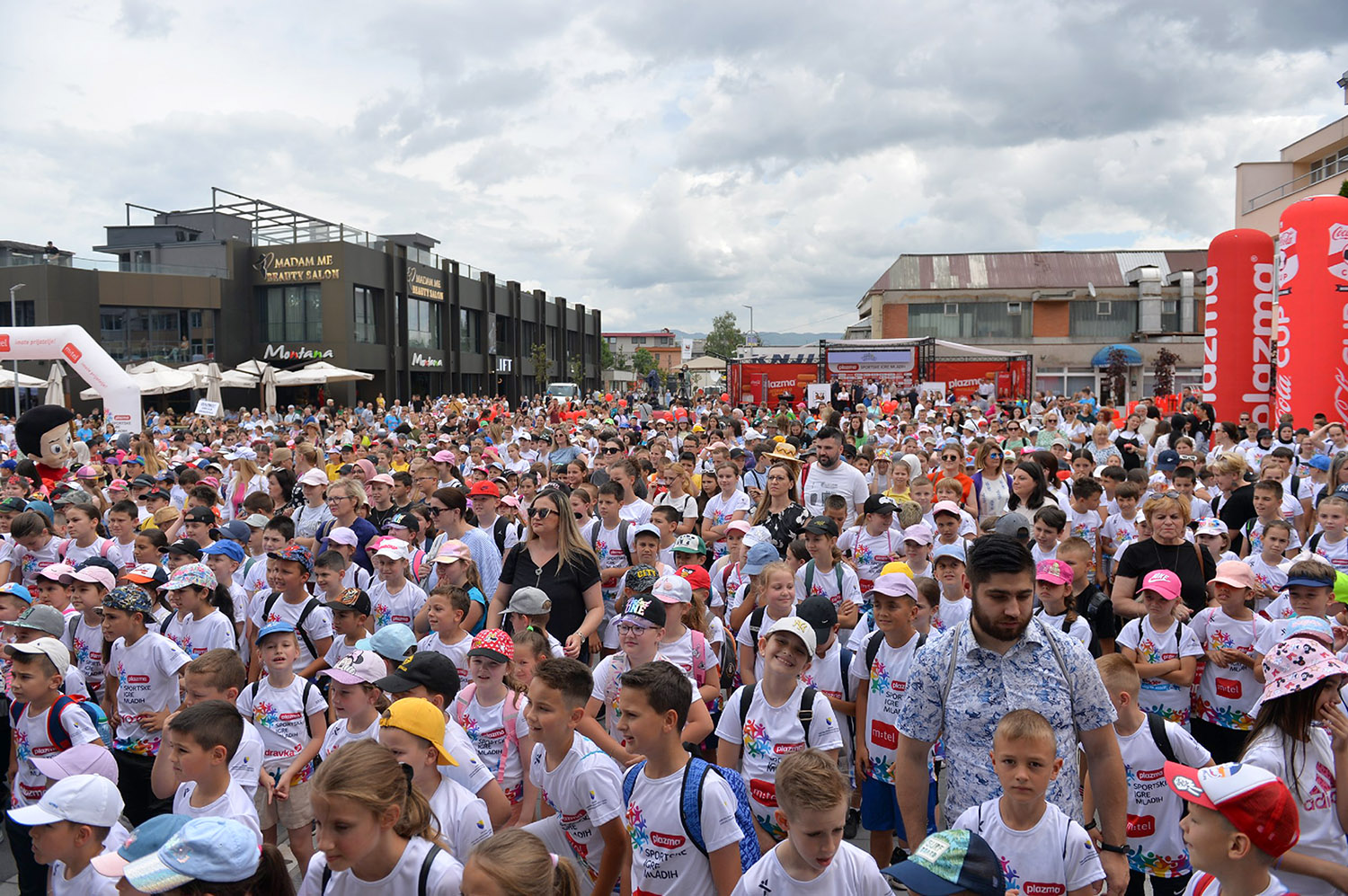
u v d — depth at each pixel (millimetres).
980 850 2785
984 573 3207
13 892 5316
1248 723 5504
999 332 51750
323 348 45000
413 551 8219
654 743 3580
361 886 3111
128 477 13258
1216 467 9789
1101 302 50938
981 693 3270
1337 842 3627
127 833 3766
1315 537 7641
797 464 9547
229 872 2721
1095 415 21828
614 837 3797
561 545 6496
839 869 3148
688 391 72875
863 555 8023
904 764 3514
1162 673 5625
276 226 46969
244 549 8180
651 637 5082
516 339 65375
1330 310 17094
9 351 21375
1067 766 3229
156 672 5609
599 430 18500
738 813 3568
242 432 22672
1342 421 17234
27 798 4969
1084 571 6211
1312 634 4488
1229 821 2648
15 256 41875
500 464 14164
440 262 54688
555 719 3932
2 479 12195
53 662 5000
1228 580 5512
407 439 18234
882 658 5137
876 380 34000
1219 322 20156
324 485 9180
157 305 42938
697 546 6914
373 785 3000
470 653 4816
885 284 54125
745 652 5918
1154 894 4707
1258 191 38562
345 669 4586
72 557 8297
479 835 3805
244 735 4539
